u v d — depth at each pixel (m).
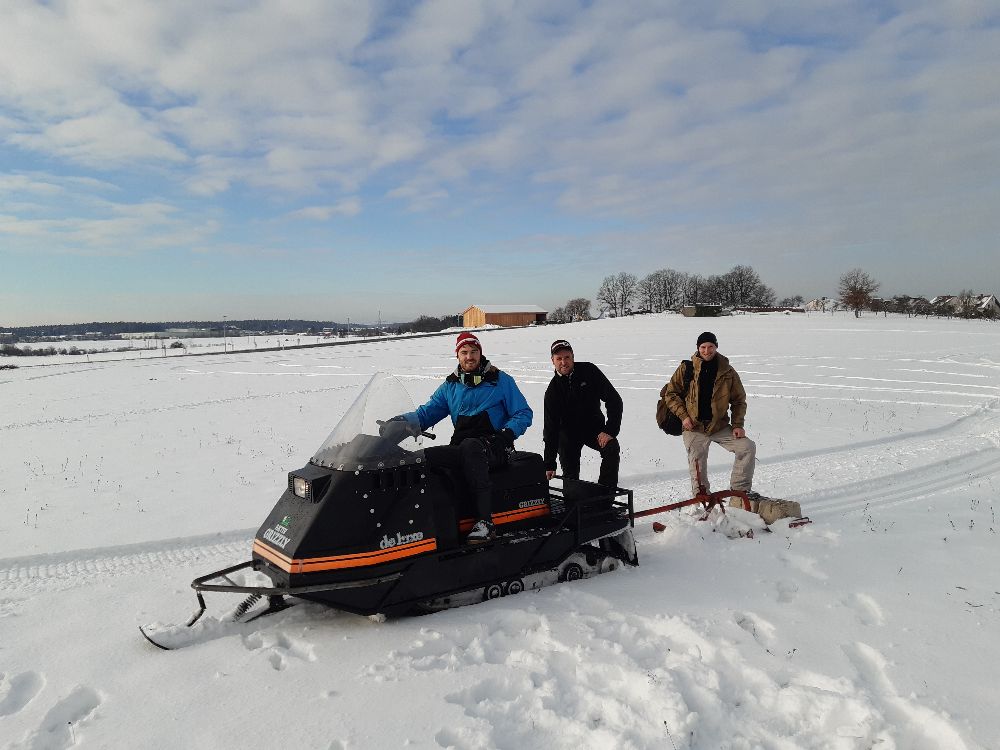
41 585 4.93
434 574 4.10
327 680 3.35
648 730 2.78
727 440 6.14
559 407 5.80
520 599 4.32
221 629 4.02
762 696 3.05
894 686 3.08
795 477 7.69
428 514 4.16
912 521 5.71
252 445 11.02
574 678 3.29
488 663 3.48
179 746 2.84
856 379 17.80
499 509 4.64
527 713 3.00
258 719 3.03
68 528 6.44
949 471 7.72
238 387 21.59
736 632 3.67
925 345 28.19
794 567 4.73
